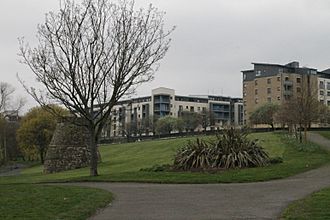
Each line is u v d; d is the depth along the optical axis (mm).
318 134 56938
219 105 137750
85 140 42031
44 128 68438
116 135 110750
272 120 77562
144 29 25672
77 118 31453
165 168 24156
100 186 18828
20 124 74938
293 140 43875
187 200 13547
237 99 141375
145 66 26625
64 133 41875
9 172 53875
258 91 115500
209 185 18016
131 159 41688
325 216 9875
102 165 37812
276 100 110875
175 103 131625
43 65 26188
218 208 11781
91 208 11953
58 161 41062
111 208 12203
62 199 13836
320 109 69875
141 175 22172
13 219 10438
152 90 130375
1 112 77188
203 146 24438
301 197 13336
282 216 10211
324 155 31578
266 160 24547
